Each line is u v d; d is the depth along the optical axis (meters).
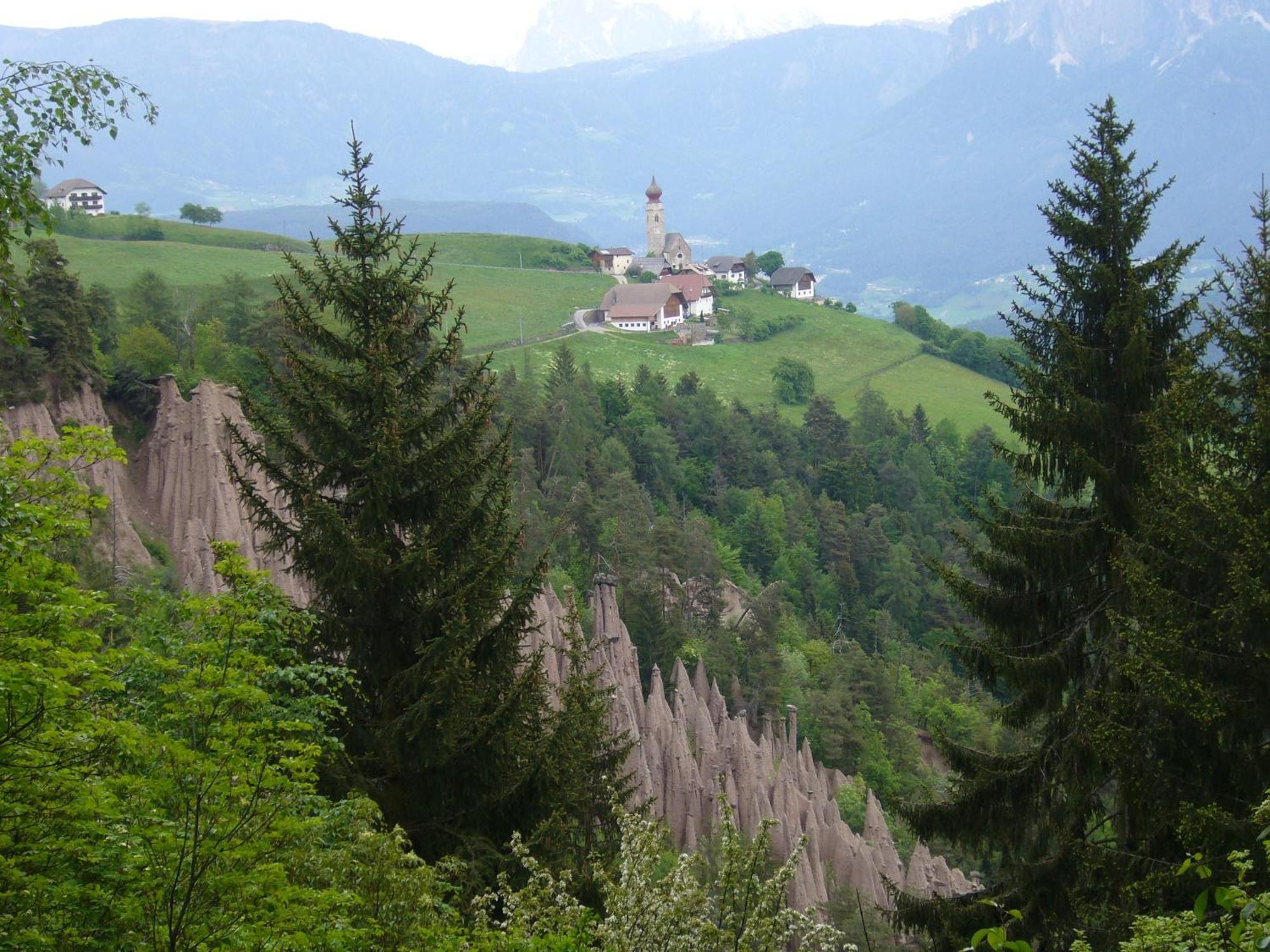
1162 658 22.39
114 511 69.31
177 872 15.17
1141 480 25.92
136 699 18.78
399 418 27.88
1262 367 24.86
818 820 72.38
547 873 20.67
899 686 115.06
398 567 26.98
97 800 15.56
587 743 33.72
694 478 160.25
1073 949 15.73
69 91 19.75
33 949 14.59
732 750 74.00
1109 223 26.72
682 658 93.12
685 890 20.53
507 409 132.50
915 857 71.50
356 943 16.84
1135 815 24.19
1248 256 25.84
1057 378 26.58
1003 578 27.34
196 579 70.12
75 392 76.19
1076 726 25.48
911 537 152.25
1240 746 22.72
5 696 15.31
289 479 27.91
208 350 97.50
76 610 17.12
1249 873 20.09
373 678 27.73
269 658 20.09
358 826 18.33
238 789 16.19
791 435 178.88
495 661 28.00
